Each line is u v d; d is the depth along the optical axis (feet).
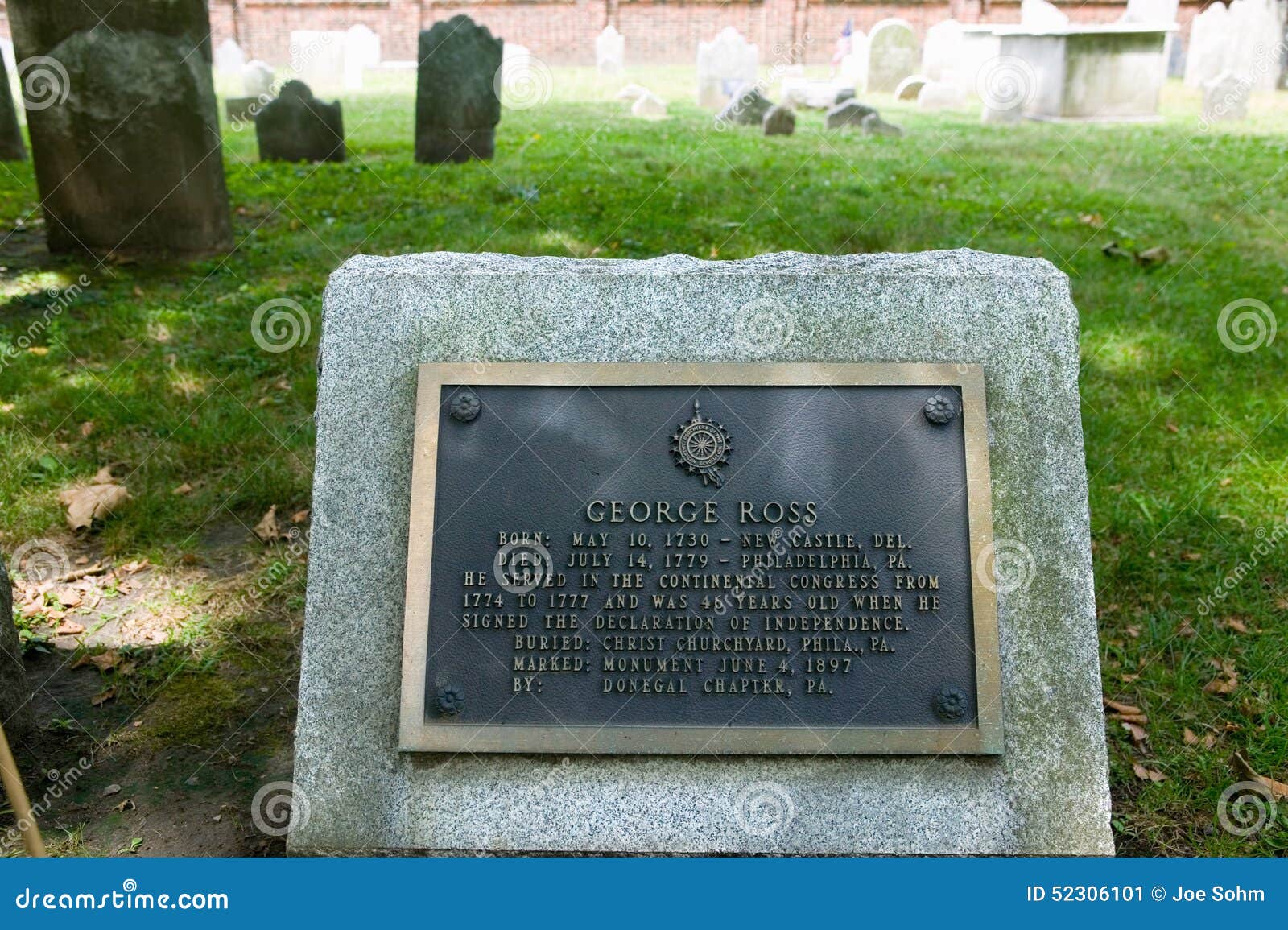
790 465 9.98
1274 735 11.59
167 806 10.83
